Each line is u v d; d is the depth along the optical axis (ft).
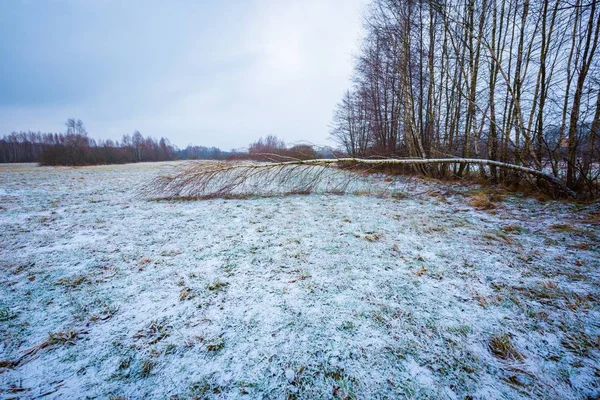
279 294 7.54
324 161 21.81
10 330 6.09
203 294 7.58
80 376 4.91
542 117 20.49
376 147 43.37
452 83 30.78
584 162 18.31
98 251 10.78
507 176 23.62
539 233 12.03
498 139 25.00
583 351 5.29
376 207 18.37
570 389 4.52
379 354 5.33
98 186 30.40
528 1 21.79
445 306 6.88
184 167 22.85
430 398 4.42
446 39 29.55
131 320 6.47
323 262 9.55
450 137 30.94
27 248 11.10
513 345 5.49
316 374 4.90
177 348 5.56
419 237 12.01
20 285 8.11
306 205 19.25
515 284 7.81
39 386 4.69
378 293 7.52
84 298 7.41
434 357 5.25
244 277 8.54
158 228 13.83
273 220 15.16
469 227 13.34
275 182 24.35
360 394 4.50
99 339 5.83
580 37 17.75
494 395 4.45
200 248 11.03
